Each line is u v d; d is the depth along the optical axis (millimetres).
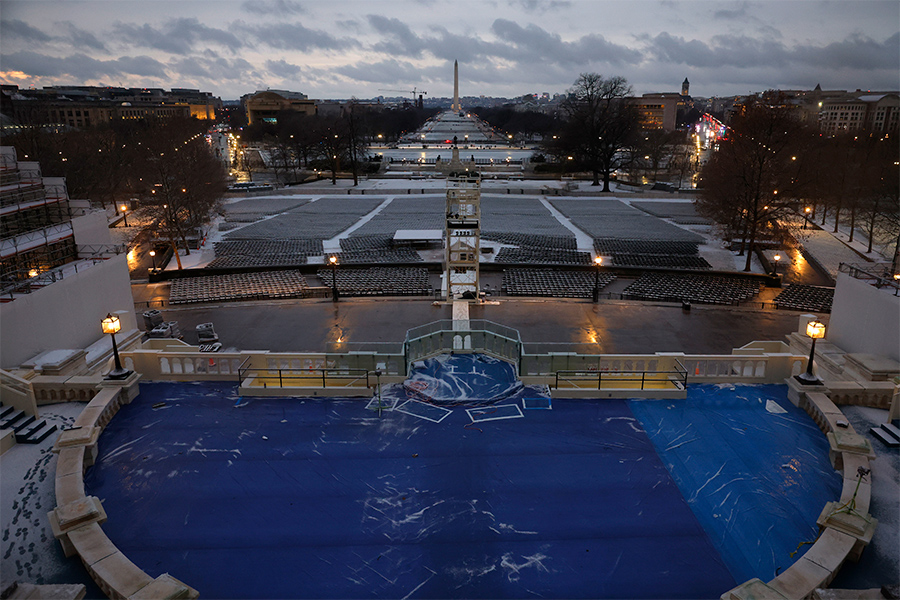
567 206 86750
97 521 12734
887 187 66062
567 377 20094
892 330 22312
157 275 47375
